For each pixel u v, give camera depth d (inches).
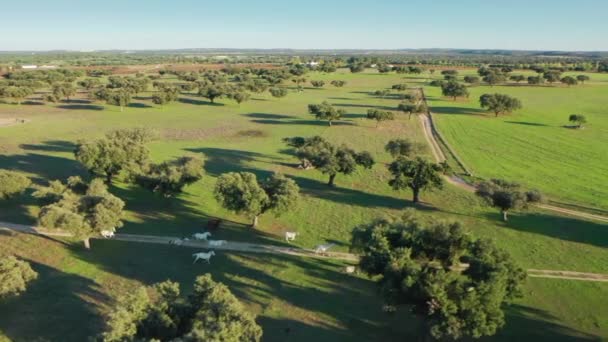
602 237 2522.1
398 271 1533.0
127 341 1224.8
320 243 2388.0
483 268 1551.4
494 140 4852.4
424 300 1510.8
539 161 4087.1
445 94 7573.8
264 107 7017.7
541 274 2107.5
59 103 6978.4
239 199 2394.2
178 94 7721.5
